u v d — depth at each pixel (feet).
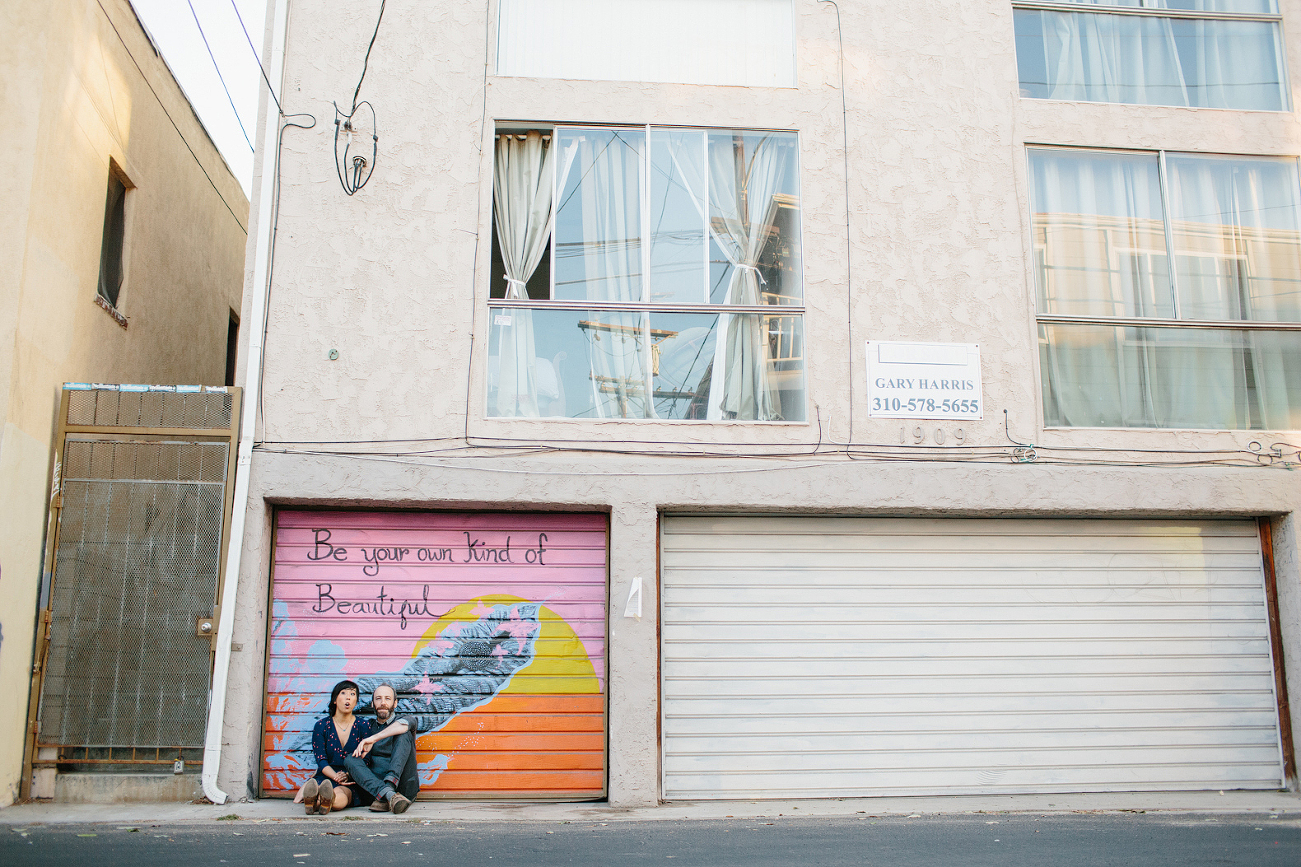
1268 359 26.05
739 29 26.02
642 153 25.18
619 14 25.79
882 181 25.31
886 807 22.20
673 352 24.47
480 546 23.47
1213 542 25.12
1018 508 23.94
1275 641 24.76
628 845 18.16
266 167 23.59
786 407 24.38
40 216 21.74
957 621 24.11
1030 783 23.57
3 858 16.34
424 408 23.17
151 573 21.94
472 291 23.77
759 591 23.85
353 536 23.18
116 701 21.49
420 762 22.54
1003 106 26.00
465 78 24.67
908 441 24.13
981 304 25.00
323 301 23.34
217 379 35.29
